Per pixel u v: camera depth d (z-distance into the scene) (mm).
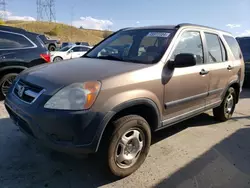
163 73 3027
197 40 3826
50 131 2330
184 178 2893
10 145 3445
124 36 3902
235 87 5043
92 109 2328
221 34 4598
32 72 2918
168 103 3162
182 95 3383
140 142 2912
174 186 2732
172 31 3496
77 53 17672
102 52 3754
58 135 2318
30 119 2426
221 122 4961
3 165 2945
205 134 4273
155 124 3086
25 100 2600
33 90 2574
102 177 2820
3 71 5508
